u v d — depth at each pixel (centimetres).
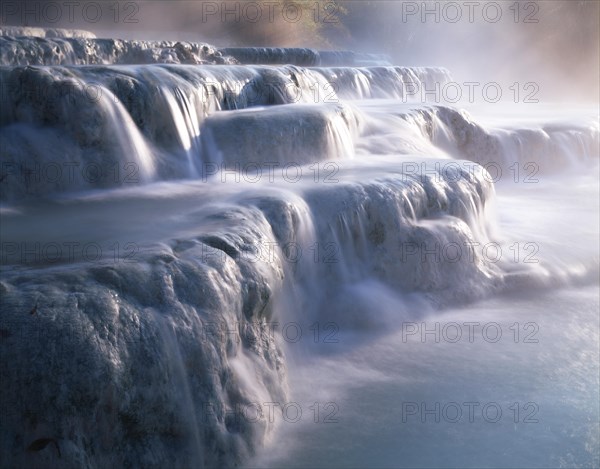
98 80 892
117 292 474
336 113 1061
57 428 416
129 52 1373
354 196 790
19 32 1521
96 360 431
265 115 1011
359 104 1408
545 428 573
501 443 550
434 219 858
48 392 415
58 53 1187
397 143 1142
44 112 851
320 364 676
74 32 1669
